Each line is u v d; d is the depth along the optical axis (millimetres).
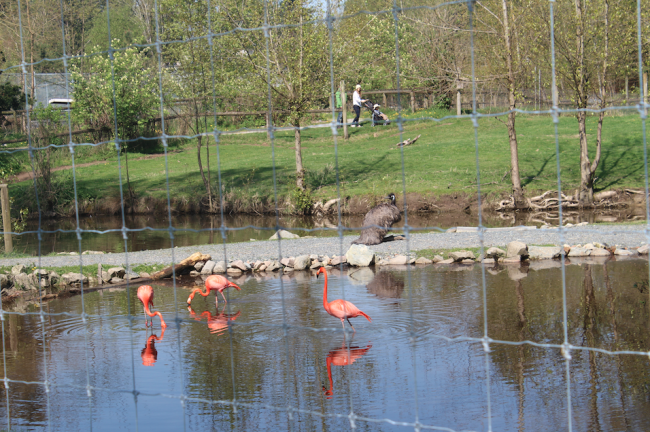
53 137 30219
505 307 10133
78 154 33781
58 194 27938
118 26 52500
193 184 29141
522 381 6926
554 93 4250
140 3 56625
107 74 32969
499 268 13680
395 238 17609
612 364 7316
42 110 29406
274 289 12500
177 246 19250
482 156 28859
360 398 6633
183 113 32344
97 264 14633
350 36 25969
